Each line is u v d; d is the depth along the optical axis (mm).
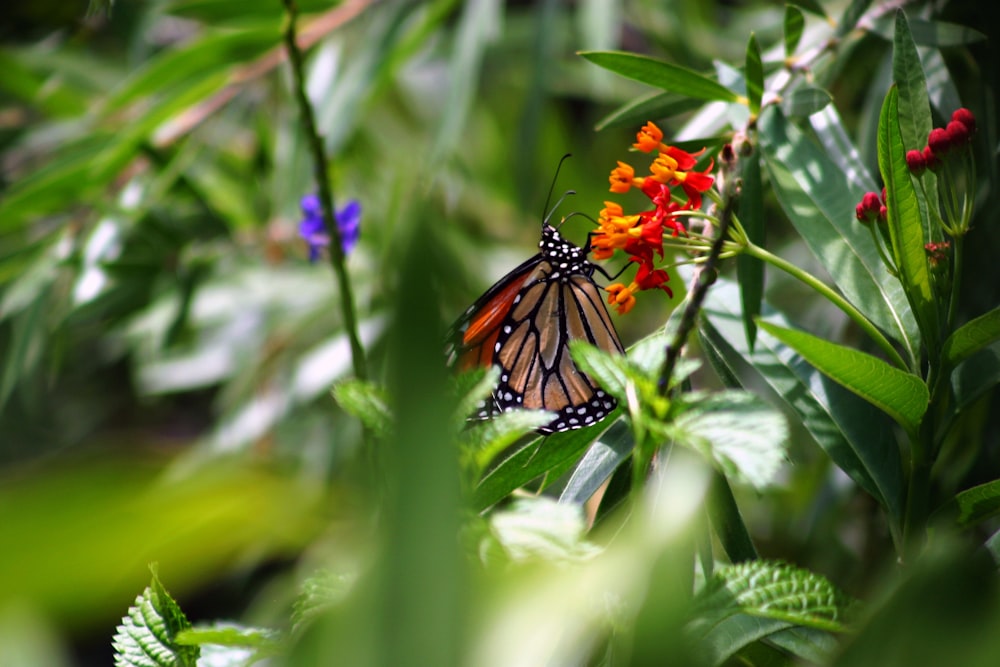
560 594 272
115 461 163
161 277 752
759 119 583
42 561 156
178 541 177
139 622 525
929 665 311
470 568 245
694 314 513
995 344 554
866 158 618
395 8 736
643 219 553
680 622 295
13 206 725
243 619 728
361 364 576
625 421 554
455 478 229
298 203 728
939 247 545
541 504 409
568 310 608
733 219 551
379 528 253
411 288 220
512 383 609
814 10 619
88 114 750
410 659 231
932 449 548
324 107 730
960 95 641
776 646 543
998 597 312
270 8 721
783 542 686
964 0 625
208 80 728
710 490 546
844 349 529
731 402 463
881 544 640
